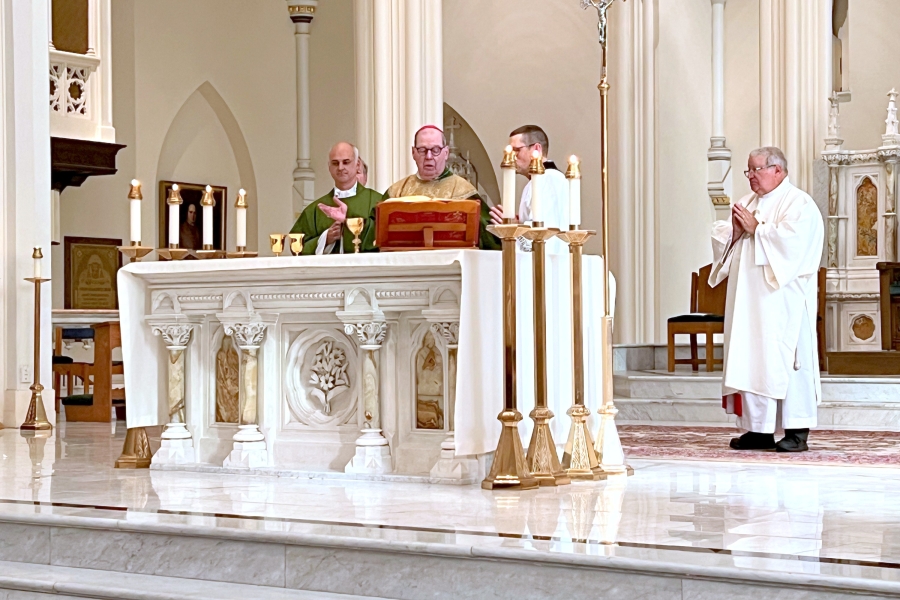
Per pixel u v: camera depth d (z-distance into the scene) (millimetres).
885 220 15445
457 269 7770
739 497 7230
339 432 8422
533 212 7703
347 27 24062
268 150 23922
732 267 10062
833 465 9000
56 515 6578
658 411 13375
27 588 6160
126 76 21453
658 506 6844
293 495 7340
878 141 19469
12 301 13047
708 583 5062
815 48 15328
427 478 7852
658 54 18094
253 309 8523
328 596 5773
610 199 18438
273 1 23969
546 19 19250
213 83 22906
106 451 10391
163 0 22016
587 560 5285
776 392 9781
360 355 8297
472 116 20219
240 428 8633
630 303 17891
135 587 5961
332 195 10195
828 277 15609
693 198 19578
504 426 7629
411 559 5691
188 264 8602
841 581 4805
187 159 22781
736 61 20672
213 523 6262
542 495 7305
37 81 13266
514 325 7605
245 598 5719
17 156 13125
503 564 5488
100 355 14109
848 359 13891
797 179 15523
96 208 21000
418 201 7957
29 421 12555
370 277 8086
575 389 8195
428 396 8070
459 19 20250
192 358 8938
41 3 13320
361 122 16172
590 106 18828
